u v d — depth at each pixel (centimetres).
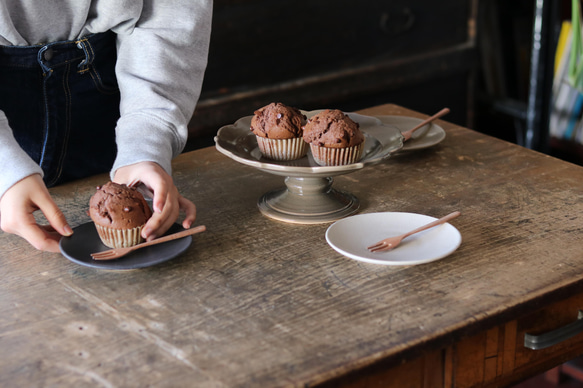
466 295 132
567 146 306
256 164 145
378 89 307
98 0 160
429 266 138
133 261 136
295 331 126
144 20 163
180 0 163
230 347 124
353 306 130
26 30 159
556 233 145
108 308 131
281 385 119
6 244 146
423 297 132
